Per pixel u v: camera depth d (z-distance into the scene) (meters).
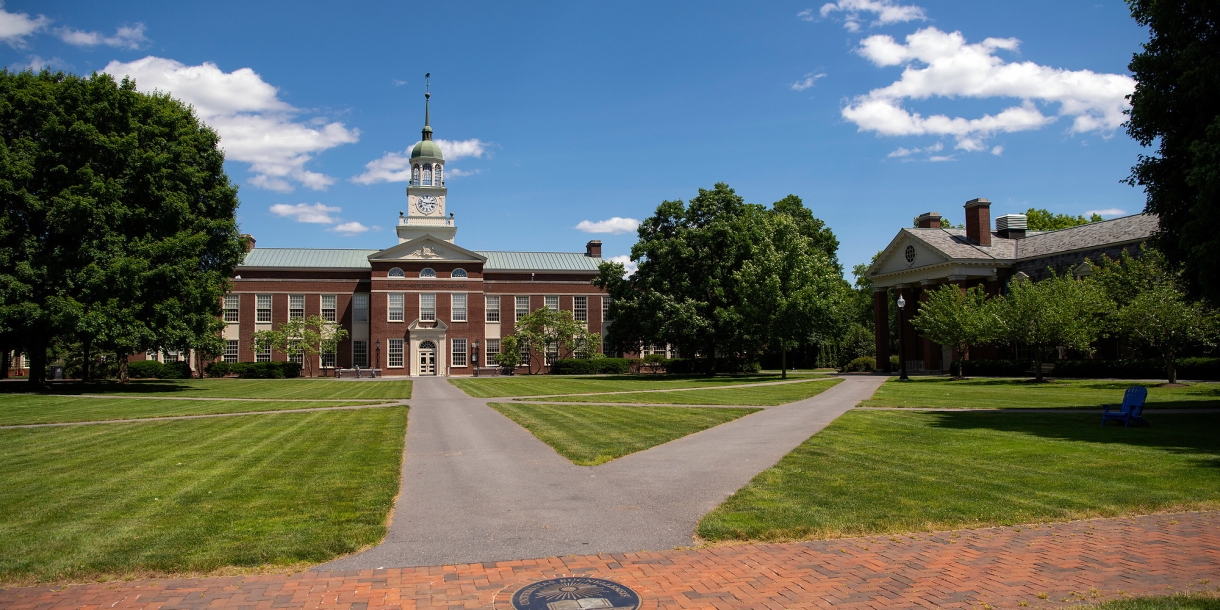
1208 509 8.84
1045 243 50.22
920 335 51.06
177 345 38.41
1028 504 9.05
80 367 57.47
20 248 34.06
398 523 8.59
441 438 16.30
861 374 52.94
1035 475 10.80
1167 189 18.36
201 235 37.38
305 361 65.06
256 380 51.75
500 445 15.07
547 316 65.88
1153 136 18.72
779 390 32.03
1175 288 29.69
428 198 75.06
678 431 16.80
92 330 33.47
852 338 67.25
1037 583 6.33
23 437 16.81
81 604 5.93
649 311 51.31
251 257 67.31
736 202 53.59
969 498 9.38
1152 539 7.63
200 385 42.56
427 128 76.62
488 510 9.20
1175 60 17.53
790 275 45.94
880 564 6.91
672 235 53.97
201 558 6.97
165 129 39.12
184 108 44.28
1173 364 31.66
